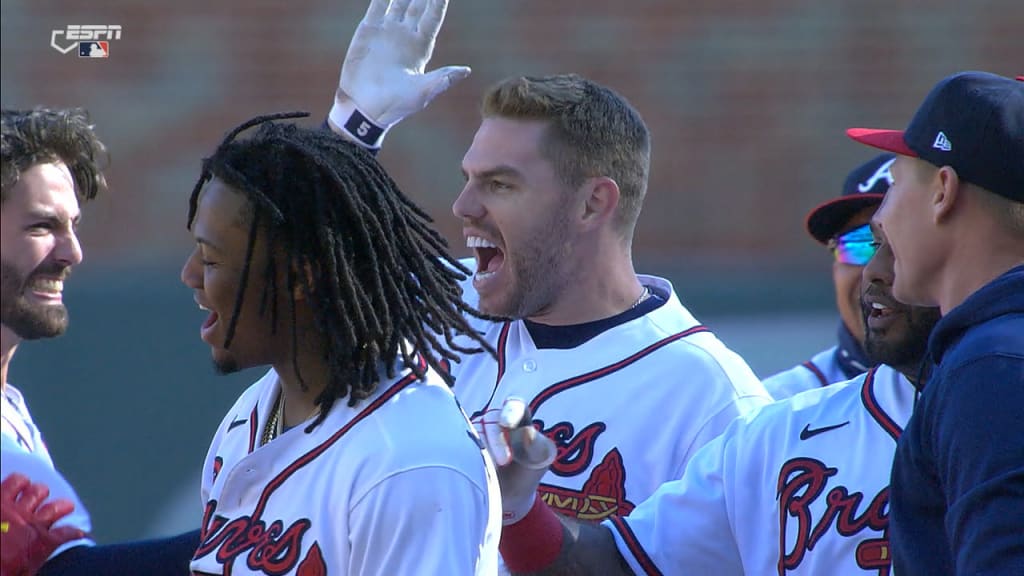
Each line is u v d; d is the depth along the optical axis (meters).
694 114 24.38
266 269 6.49
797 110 24.39
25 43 24.06
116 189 23.97
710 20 24.45
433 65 24.36
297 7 24.41
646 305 9.43
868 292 7.71
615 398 8.92
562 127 9.02
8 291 7.13
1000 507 5.73
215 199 6.54
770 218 24.19
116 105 24.16
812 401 8.16
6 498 6.87
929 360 7.11
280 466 6.53
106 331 18.25
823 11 24.45
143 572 7.50
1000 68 24.39
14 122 7.14
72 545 7.44
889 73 24.41
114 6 24.22
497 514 6.66
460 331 7.02
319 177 6.50
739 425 8.35
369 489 6.18
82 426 18.08
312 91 24.39
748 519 8.01
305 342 6.59
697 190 24.27
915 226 6.77
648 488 8.73
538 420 8.98
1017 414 5.85
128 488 17.94
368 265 6.58
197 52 24.33
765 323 19.34
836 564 7.59
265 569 6.30
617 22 24.44
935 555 6.32
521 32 24.39
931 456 6.28
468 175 9.33
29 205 7.10
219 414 18.12
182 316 18.33
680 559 8.10
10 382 18.06
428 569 6.02
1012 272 6.32
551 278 9.19
